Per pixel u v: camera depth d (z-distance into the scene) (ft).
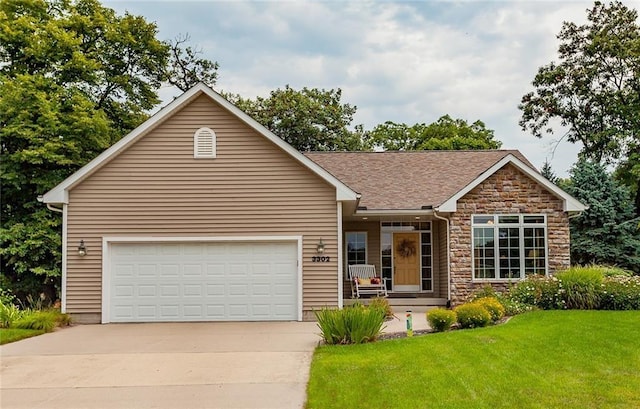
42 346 38.14
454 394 24.07
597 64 100.01
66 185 49.42
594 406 22.63
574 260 77.71
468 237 55.62
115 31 81.05
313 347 36.29
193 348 36.73
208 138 50.80
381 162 72.49
